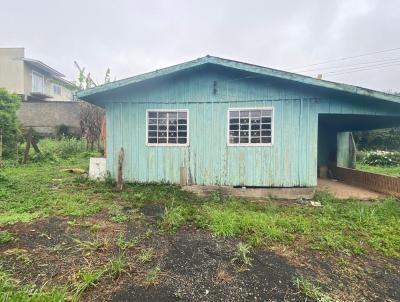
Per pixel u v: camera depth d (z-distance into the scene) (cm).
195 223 513
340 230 500
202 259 376
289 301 290
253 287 314
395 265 381
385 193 818
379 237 466
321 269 362
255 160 780
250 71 721
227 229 468
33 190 729
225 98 788
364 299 300
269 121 772
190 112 802
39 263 352
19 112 2152
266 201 723
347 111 746
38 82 2717
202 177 802
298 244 435
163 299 288
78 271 332
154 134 819
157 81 809
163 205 636
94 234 447
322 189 834
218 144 794
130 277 325
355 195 799
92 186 795
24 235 437
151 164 820
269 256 392
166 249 404
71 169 1063
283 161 768
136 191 749
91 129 1733
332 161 1238
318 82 698
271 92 768
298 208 645
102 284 309
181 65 738
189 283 318
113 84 754
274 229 471
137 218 536
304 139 758
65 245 404
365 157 1725
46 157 1306
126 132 823
